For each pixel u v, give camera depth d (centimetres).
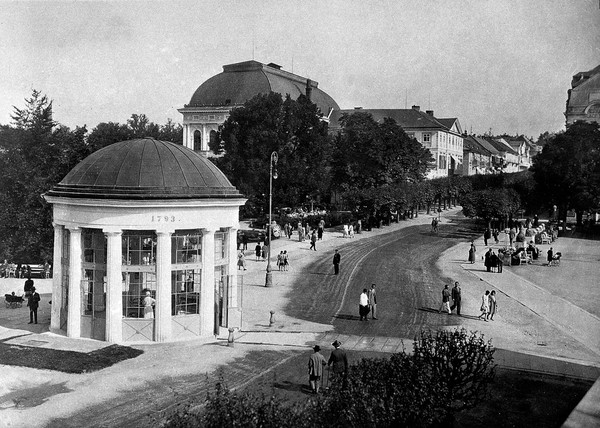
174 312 3089
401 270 5275
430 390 1758
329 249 6450
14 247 5438
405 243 7012
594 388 1839
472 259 5747
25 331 3162
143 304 3098
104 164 3053
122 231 2934
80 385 2378
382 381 1728
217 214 3114
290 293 4303
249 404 1496
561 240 7419
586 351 2989
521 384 2458
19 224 5362
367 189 8475
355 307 3897
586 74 6022
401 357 1877
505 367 2678
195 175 3105
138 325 2978
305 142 9044
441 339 1959
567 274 5238
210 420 1452
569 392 2377
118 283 2945
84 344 2911
